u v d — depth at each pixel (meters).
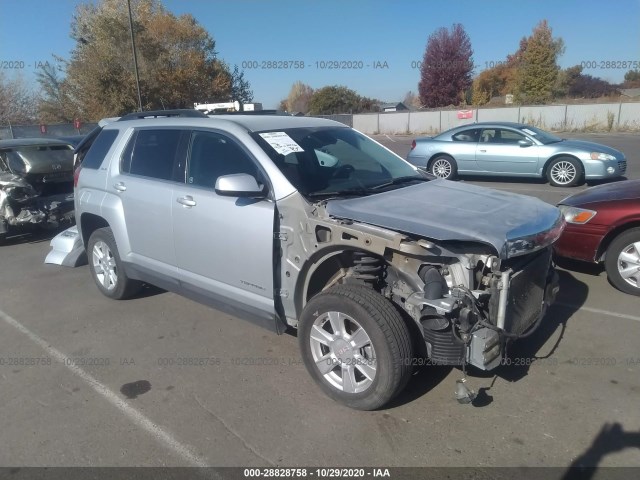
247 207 3.77
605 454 2.91
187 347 4.38
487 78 60.03
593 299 5.04
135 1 37.06
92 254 5.54
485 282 3.15
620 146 20.28
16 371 4.09
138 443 3.16
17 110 41.25
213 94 36.12
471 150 12.72
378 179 4.13
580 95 53.53
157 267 4.67
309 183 3.74
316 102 61.31
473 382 3.66
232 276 3.98
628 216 4.96
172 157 4.50
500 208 3.50
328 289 3.40
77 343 4.54
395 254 3.28
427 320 3.09
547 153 11.76
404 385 3.24
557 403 3.39
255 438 3.16
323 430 3.21
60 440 3.21
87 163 5.46
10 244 8.37
